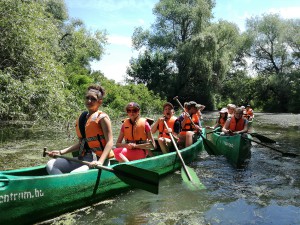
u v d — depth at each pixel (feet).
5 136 30.22
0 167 18.07
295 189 14.55
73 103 36.47
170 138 19.81
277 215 11.49
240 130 23.12
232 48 101.24
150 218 11.23
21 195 9.73
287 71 110.52
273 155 22.98
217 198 13.34
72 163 12.50
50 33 36.70
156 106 71.67
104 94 12.62
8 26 28.73
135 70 99.30
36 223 10.55
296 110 99.04
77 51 71.92
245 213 11.67
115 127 40.96
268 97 112.57
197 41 88.58
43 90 29.63
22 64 30.40
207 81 93.91
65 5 84.28
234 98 112.68
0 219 9.24
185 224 10.72
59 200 11.00
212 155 22.79
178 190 14.49
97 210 11.96
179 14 95.20
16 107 28.04
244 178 16.48
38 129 35.19
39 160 20.06
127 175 12.71
